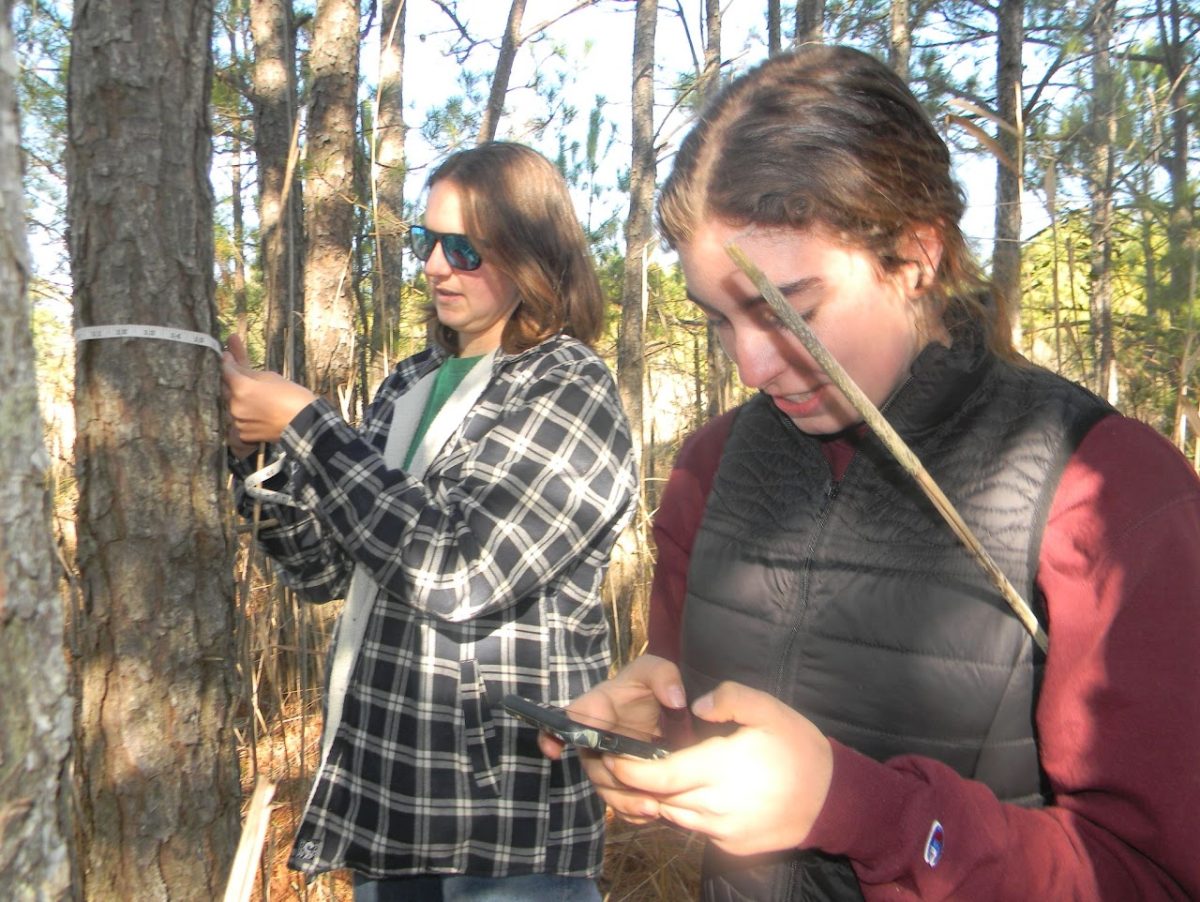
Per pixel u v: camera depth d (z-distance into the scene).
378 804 1.56
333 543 1.74
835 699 0.90
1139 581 0.74
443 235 1.71
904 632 0.86
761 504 0.99
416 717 1.56
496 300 1.74
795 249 0.84
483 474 1.58
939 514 0.85
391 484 1.53
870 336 0.88
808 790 0.72
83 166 1.44
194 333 1.48
